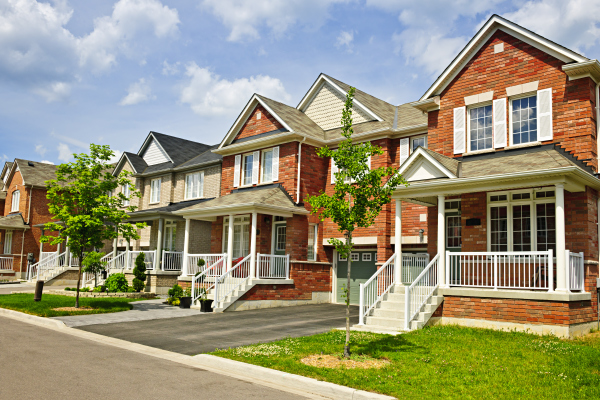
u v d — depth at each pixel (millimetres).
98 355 9984
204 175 27844
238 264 19031
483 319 13273
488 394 7492
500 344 10898
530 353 10023
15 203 39031
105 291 23234
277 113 22312
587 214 13562
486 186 13688
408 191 15156
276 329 13695
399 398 7297
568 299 11898
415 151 15180
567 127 14328
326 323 14852
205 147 33781
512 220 14852
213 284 19953
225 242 24125
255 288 19031
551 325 12133
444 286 14195
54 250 37875
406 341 11328
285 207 20422
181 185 29250
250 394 7508
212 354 10039
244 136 24391
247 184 23938
